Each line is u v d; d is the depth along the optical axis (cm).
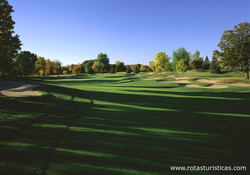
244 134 646
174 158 431
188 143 545
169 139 577
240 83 3309
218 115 994
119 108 1156
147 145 513
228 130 698
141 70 12388
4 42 1633
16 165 356
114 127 697
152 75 6438
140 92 2388
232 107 1281
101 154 434
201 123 807
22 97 1137
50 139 522
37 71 7238
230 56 3434
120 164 385
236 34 3384
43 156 406
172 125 762
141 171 357
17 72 4884
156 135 614
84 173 338
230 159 436
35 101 1104
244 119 893
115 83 4741
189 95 2120
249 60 3400
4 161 370
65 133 590
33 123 676
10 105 920
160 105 1345
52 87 1912
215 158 440
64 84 4369
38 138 523
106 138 558
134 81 4825
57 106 1061
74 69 11531
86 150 454
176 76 5569
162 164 395
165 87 3341
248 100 1683
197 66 8919
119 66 11744
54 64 10519
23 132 566
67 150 448
